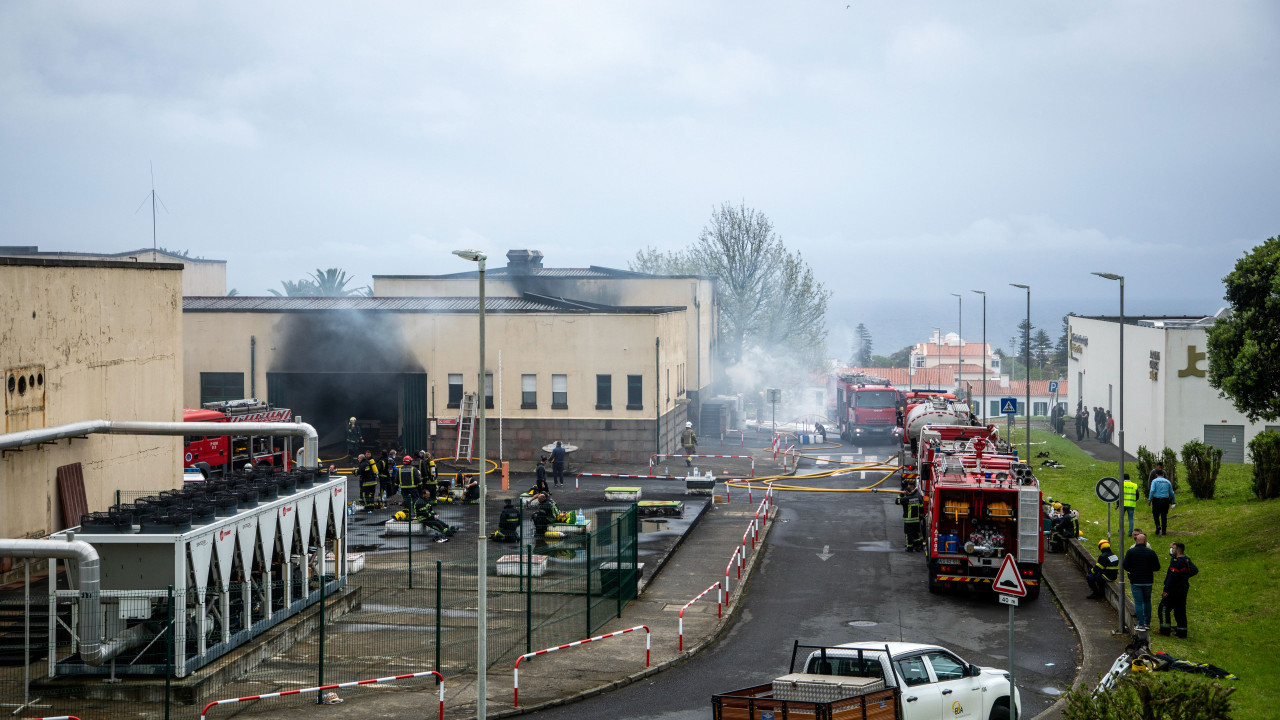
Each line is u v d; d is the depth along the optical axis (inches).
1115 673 682.8
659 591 1026.1
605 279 2472.9
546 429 1936.5
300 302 2135.8
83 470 1002.1
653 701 704.4
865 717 539.8
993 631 874.1
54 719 588.7
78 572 696.4
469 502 1494.8
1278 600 879.7
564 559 1115.3
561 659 796.6
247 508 780.6
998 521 973.8
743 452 2186.3
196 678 685.3
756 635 874.1
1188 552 1100.5
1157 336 1859.0
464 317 1940.2
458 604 948.0
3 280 879.1
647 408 1916.8
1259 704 650.8
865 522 1422.2
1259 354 1092.5
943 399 1614.2
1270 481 1277.1
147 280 1136.8
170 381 1194.6
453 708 683.4
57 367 962.1
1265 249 1125.1
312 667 764.0
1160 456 1808.6
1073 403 2866.6
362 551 1173.1
